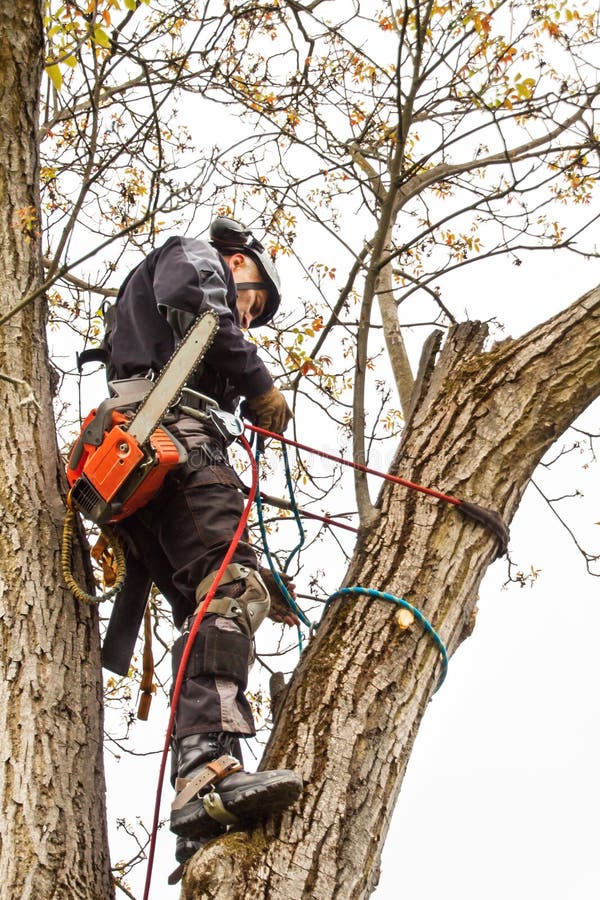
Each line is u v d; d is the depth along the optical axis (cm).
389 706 372
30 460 432
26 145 470
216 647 392
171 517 425
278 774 346
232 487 432
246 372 441
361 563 409
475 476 419
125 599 457
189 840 395
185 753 382
